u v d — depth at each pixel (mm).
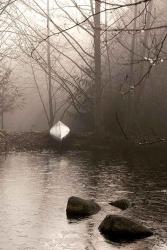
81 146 23547
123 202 11641
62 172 16562
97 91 24531
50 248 8617
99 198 12602
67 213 10930
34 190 13523
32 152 22328
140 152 21922
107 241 9016
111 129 26078
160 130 25719
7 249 8586
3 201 12211
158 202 12102
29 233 9508
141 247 8680
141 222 10266
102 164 18531
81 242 8953
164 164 18375
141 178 15453
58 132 23750
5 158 20219
